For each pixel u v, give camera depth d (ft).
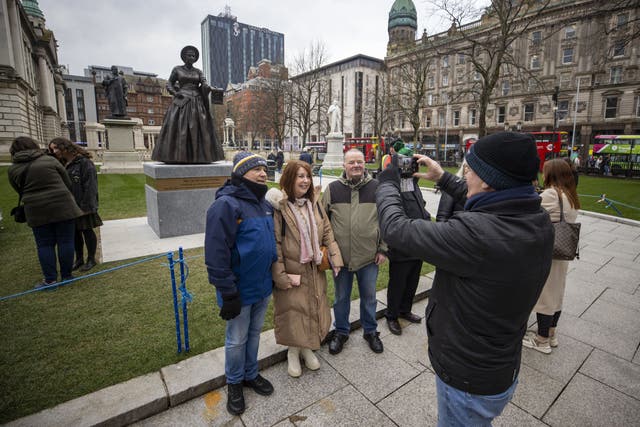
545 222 4.19
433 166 6.43
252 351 8.20
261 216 7.52
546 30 126.00
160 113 303.48
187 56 21.43
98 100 302.25
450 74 161.99
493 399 4.44
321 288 8.88
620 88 118.83
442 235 4.15
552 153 80.94
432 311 4.84
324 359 9.75
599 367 9.57
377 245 9.69
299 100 132.98
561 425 7.52
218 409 7.76
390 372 9.21
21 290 13.03
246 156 7.35
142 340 9.77
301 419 7.55
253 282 7.43
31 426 6.70
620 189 51.49
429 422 7.52
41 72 146.72
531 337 10.84
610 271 17.20
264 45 515.50
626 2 40.60
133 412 7.25
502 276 3.97
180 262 8.80
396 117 185.47
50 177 12.40
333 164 92.53
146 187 23.77
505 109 145.18
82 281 13.91
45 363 8.68
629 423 7.58
